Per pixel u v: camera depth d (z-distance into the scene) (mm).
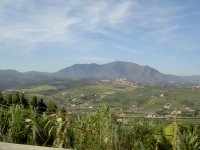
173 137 6164
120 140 5867
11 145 2125
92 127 6086
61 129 6555
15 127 6938
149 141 6188
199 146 6094
